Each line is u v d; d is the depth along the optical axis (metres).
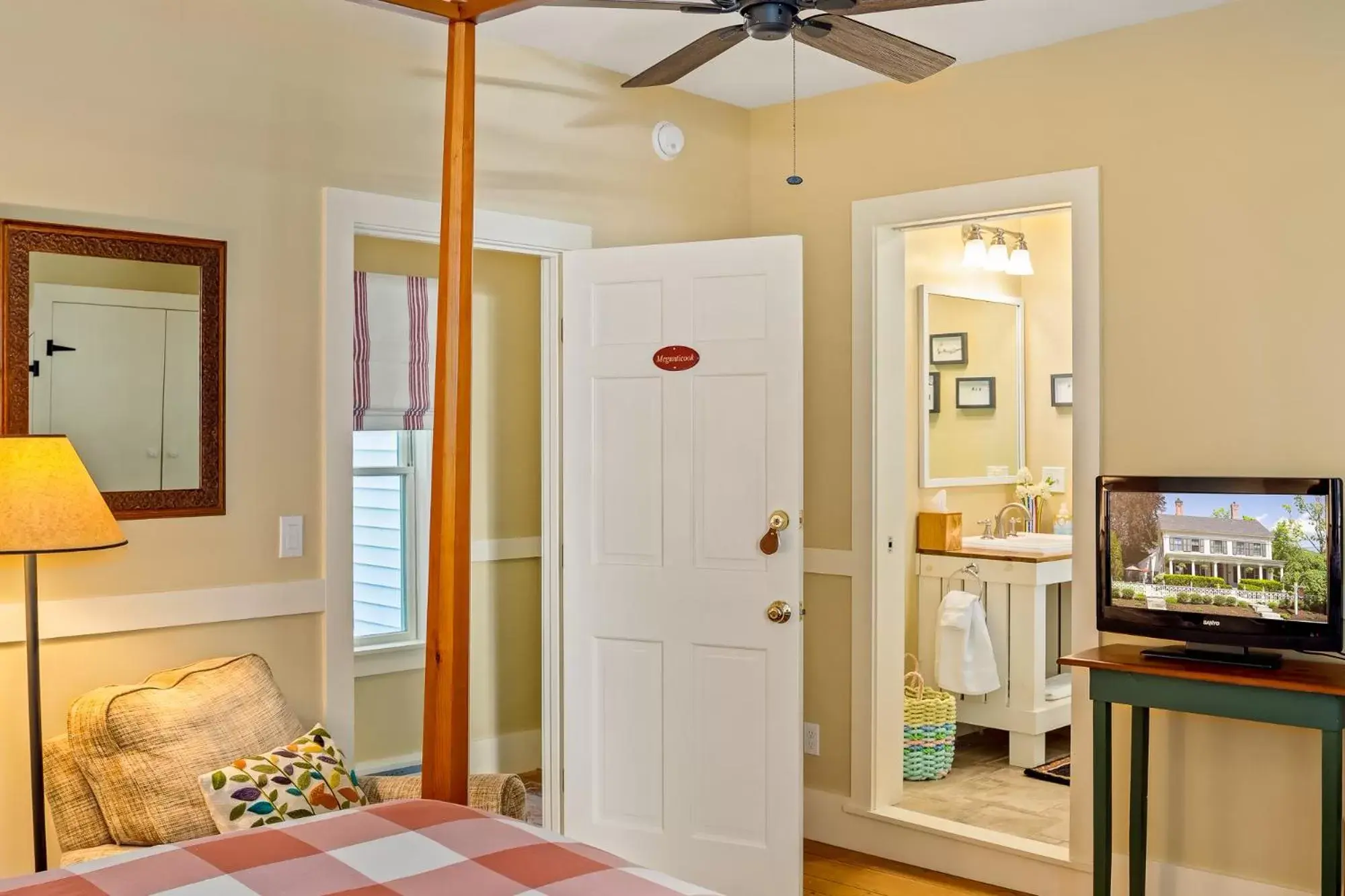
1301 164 3.21
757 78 4.06
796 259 3.61
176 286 2.93
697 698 3.73
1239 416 3.32
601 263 3.83
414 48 3.43
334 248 3.22
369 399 4.24
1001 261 5.60
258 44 3.07
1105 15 3.41
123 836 2.51
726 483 3.69
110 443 2.81
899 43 2.45
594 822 3.86
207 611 2.97
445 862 1.85
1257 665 3.07
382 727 4.48
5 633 2.64
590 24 3.51
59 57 2.72
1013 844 3.76
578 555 3.88
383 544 4.61
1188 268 3.40
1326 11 3.16
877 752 4.13
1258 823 3.28
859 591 4.12
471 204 2.55
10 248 2.65
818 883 3.80
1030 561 4.86
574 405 3.88
